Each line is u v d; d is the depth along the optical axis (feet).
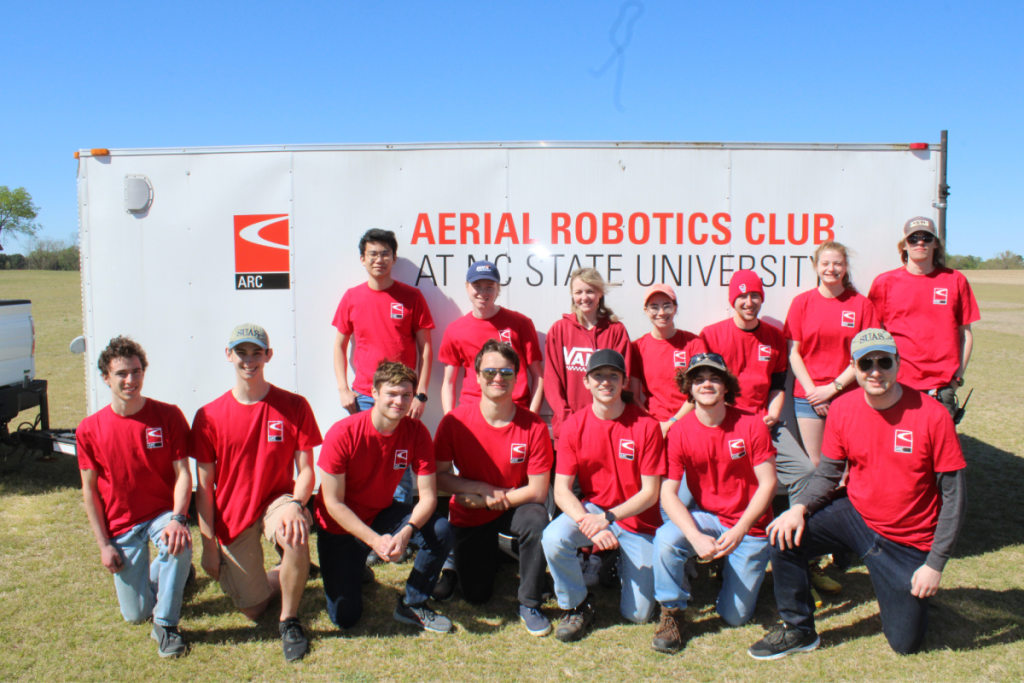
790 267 13.42
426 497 9.81
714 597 11.04
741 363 12.22
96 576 11.49
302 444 9.77
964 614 10.14
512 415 10.32
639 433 9.76
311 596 10.96
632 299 13.35
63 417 24.38
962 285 12.12
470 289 12.07
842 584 11.36
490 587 10.77
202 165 13.38
